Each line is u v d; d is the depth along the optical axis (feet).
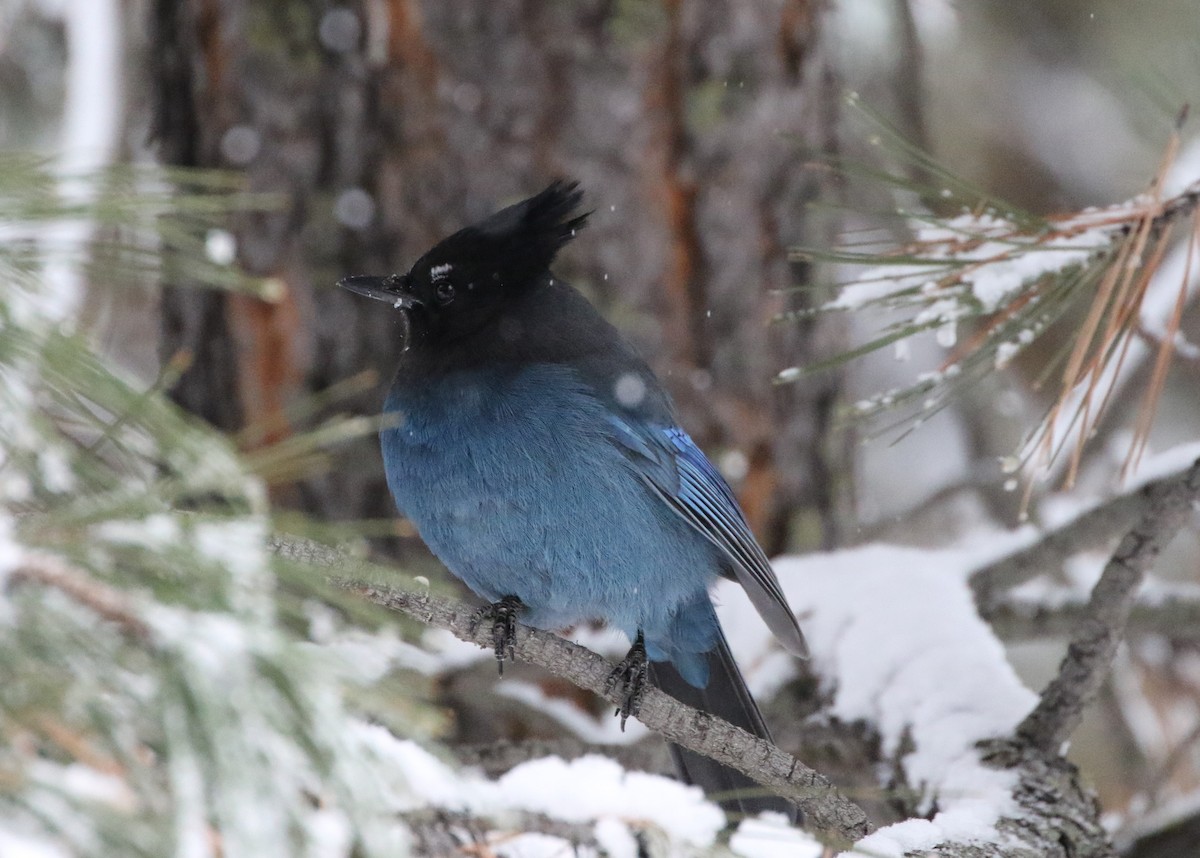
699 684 29.99
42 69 44.21
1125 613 23.98
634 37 32.99
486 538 28.17
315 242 32.86
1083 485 40.24
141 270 14.56
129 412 11.90
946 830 21.67
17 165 14.01
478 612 28.55
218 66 33.12
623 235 33.32
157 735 10.11
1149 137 38.60
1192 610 32.42
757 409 34.55
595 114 32.94
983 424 46.24
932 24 45.44
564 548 28.12
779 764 21.59
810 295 35.01
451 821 14.96
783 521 35.12
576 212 32.40
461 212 32.78
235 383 33.45
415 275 29.09
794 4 34.60
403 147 32.78
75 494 11.99
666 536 28.99
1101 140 47.03
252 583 10.90
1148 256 22.17
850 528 36.86
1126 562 23.62
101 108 38.37
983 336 21.98
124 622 10.29
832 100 35.81
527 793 16.14
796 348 35.01
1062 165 47.14
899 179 23.09
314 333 33.04
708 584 29.81
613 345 29.94
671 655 30.07
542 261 29.48
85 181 13.97
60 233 17.13
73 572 10.38
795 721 29.58
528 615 29.40
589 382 28.48
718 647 29.89
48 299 13.99
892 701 28.14
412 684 29.60
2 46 43.83
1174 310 21.39
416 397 28.50
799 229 34.76
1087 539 31.81
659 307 33.71
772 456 34.83
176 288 34.14
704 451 34.17
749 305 34.32
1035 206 47.11
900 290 22.33
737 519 29.71
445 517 28.27
